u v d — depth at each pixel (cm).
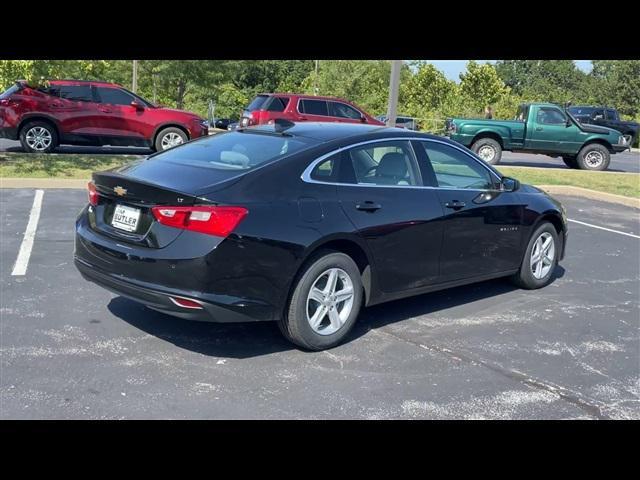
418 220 533
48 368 432
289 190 464
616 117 3183
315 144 500
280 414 388
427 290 564
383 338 518
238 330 514
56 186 1080
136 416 378
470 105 3288
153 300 438
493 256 616
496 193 612
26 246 727
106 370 433
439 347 505
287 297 461
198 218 427
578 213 1173
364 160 519
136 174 478
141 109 1525
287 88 5575
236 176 457
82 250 491
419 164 558
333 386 427
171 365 446
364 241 496
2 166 1198
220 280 429
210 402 398
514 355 497
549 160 2328
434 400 416
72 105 1469
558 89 7994
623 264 812
